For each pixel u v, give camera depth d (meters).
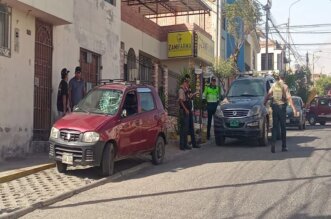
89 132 9.84
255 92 16.61
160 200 8.22
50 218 7.25
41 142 13.13
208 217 7.11
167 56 24.19
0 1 11.34
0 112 11.48
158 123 11.97
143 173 10.91
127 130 10.68
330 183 9.30
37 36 13.16
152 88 12.27
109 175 10.16
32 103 12.73
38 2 12.05
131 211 7.54
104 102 10.92
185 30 23.86
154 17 26.47
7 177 9.60
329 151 13.79
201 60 25.22
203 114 17.22
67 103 13.26
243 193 8.59
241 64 37.88
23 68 12.37
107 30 17.16
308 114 31.67
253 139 16.81
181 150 14.68
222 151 14.38
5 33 11.71
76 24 15.00
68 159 9.90
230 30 27.41
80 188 9.04
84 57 15.77
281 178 9.84
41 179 9.86
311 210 7.41
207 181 9.70
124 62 19.64
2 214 7.17
